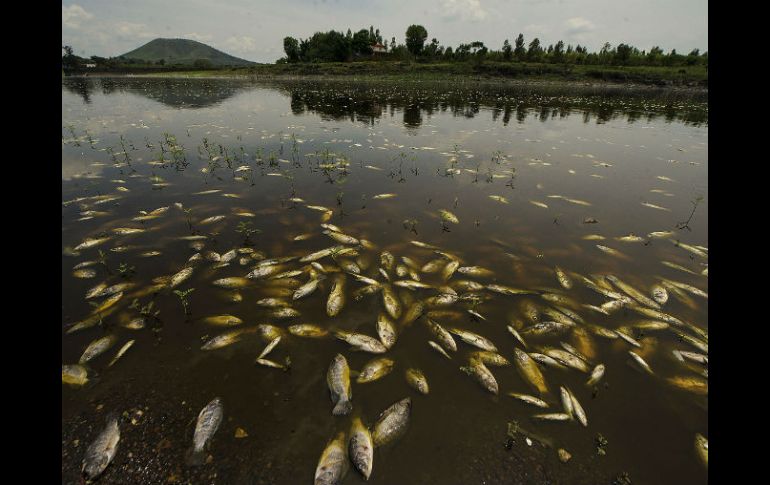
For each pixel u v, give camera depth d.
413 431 3.20
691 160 11.63
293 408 3.37
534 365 3.89
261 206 7.51
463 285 5.13
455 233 6.56
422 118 18.78
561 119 19.36
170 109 20.56
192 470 2.89
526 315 4.61
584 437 3.21
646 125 17.98
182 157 10.67
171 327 4.28
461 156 11.55
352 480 2.84
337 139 13.50
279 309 4.59
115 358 3.83
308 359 3.90
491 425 3.28
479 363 3.87
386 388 3.60
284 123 16.61
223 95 28.86
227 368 3.77
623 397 3.59
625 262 5.77
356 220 6.99
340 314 4.54
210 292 4.86
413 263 5.59
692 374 3.83
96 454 2.93
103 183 8.59
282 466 2.92
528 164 10.84
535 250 6.06
